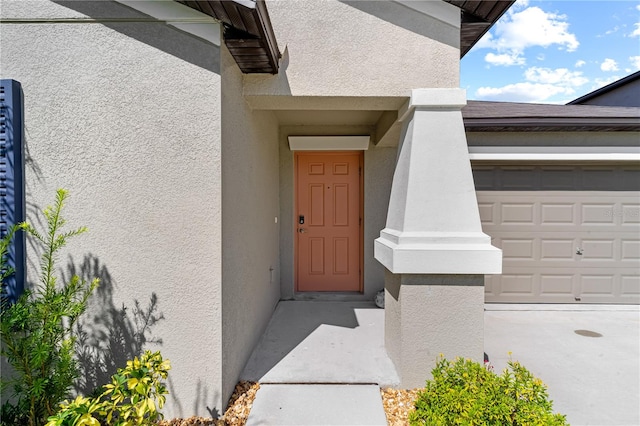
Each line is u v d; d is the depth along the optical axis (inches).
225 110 96.6
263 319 152.9
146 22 91.5
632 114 186.5
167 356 94.4
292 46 114.5
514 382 76.1
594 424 94.3
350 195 214.7
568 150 192.5
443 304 107.3
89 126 92.1
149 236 93.5
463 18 117.3
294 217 211.8
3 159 89.7
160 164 92.8
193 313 94.0
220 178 92.8
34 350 75.9
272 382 109.1
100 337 94.3
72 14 90.8
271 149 175.9
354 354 127.6
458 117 112.5
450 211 110.3
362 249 211.5
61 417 62.5
